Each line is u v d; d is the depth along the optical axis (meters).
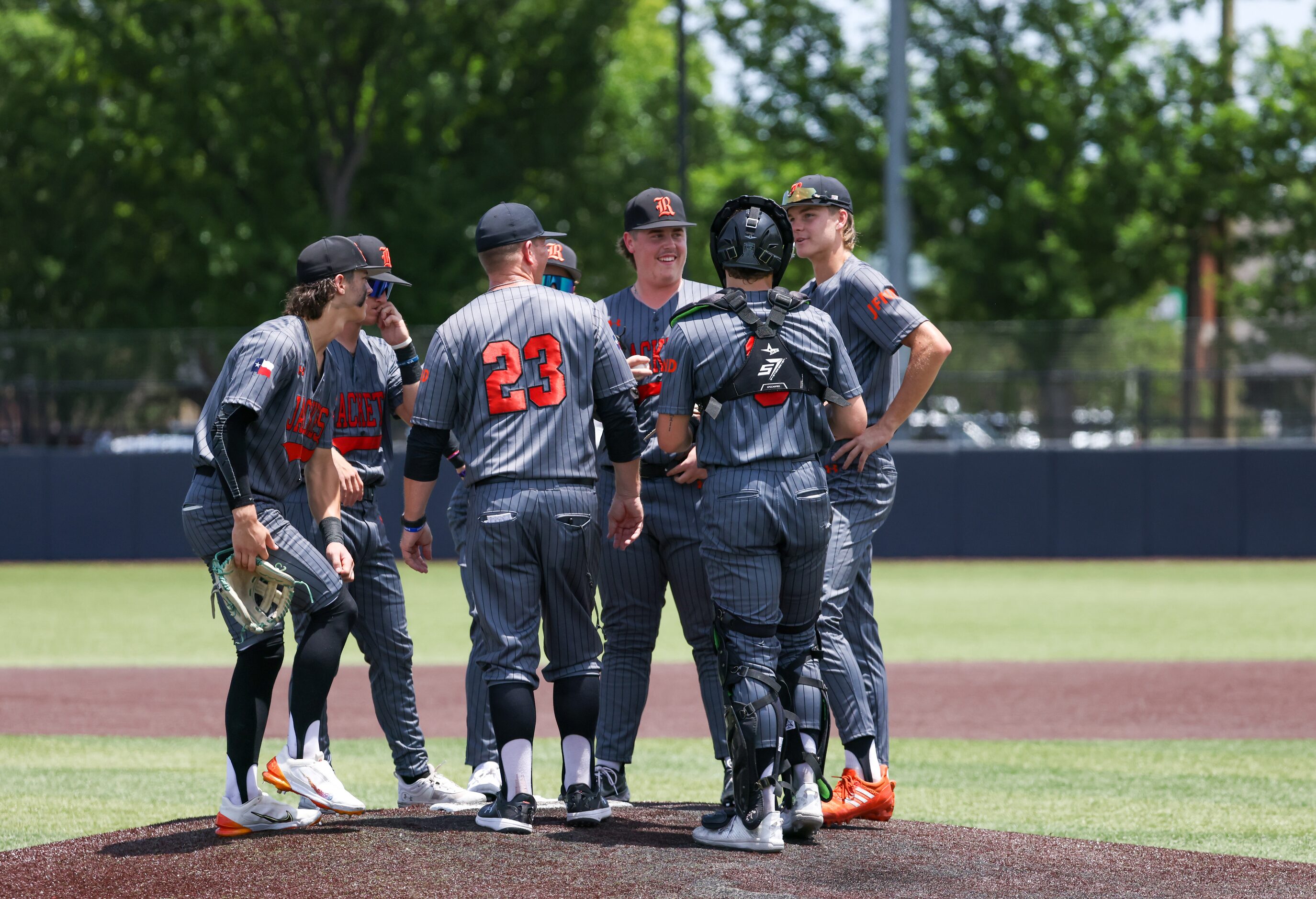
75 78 109.69
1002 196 99.06
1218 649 40.81
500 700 15.25
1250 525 71.19
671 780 23.09
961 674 36.12
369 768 24.44
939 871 14.23
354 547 18.55
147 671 37.19
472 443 15.58
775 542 15.04
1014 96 96.75
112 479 75.31
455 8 104.75
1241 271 134.75
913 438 73.88
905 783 22.78
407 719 19.08
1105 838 18.50
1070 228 97.62
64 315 111.75
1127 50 98.31
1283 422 71.31
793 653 15.64
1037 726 28.88
